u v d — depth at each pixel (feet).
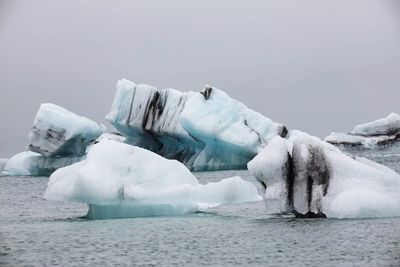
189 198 116.47
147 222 114.42
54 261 79.41
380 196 108.37
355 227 99.25
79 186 111.65
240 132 301.63
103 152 118.52
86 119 318.86
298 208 111.86
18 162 344.90
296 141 114.93
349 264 73.61
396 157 394.52
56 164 319.06
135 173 117.50
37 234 101.60
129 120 345.51
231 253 82.38
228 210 135.23
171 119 331.36
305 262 75.31
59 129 304.09
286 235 94.99
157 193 115.24
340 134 425.69
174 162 124.88
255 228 104.01
